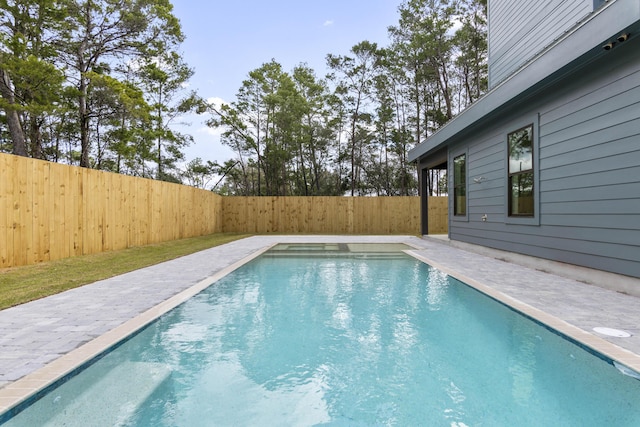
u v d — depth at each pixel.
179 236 10.31
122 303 3.31
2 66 8.67
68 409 1.70
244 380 2.06
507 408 1.75
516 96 5.05
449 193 9.09
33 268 5.01
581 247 4.29
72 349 2.20
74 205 6.12
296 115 18.03
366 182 21.16
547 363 2.27
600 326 2.61
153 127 16.06
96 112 11.51
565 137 4.56
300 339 2.71
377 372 2.17
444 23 16.00
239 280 4.85
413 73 17.77
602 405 1.77
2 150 13.66
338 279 4.92
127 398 1.83
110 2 11.24
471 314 3.31
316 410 1.75
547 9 6.29
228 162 20.64
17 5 9.69
